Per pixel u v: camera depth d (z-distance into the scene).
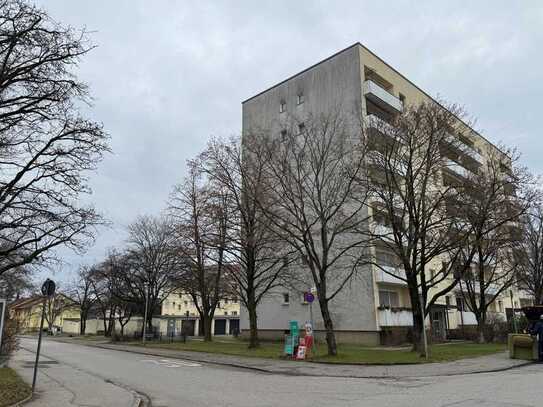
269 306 38.97
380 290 33.75
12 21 13.66
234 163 28.05
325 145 24.80
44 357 27.55
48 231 15.93
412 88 41.50
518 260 33.75
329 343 21.66
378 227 32.12
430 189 28.23
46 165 15.33
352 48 36.59
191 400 11.20
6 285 29.12
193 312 91.81
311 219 31.16
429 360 19.86
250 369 18.94
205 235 29.31
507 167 27.67
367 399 10.59
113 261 51.38
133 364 22.06
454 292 43.03
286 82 41.12
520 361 19.86
